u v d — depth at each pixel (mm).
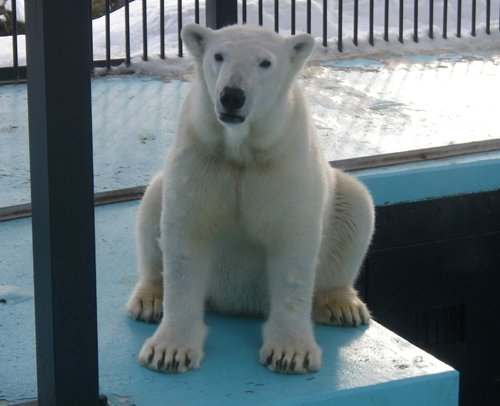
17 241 6613
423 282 7941
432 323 8242
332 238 5391
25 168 7945
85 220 4117
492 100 10094
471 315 8242
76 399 4262
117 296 5691
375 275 7742
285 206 4703
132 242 6594
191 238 4812
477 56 12367
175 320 4828
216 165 4684
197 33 4934
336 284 5508
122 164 8055
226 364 4844
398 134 8781
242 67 4617
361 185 5523
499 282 8281
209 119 4660
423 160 8039
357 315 5344
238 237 4949
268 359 4793
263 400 4508
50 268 4086
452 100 10117
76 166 4039
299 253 4801
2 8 15414
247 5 13492
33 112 4027
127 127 9094
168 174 4805
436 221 7883
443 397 4848
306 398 4543
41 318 4227
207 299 5395
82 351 4234
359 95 10328
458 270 8070
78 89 3979
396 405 4742
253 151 4629
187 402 4473
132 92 10352
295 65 4938
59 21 3879
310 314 5059
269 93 4648
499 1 14945
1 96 10117
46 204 4035
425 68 11656
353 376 4766
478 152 8289
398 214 7730
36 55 3932
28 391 4613
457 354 8305
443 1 13422
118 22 13820
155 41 13094
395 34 13023
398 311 7887
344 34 13344
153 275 5410
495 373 8523
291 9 12430
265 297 5250
